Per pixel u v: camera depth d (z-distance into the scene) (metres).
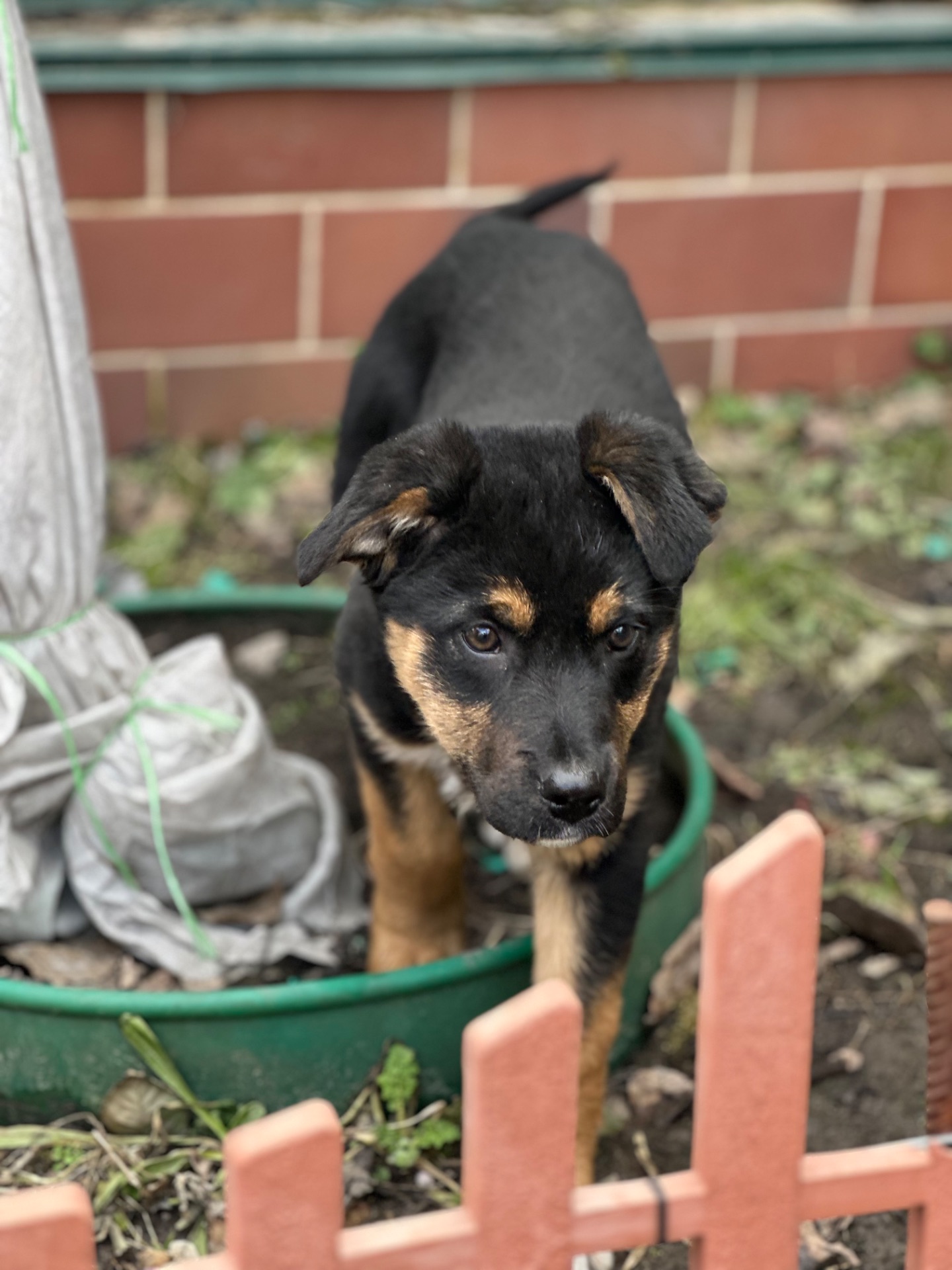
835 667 1.49
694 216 1.80
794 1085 0.80
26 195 1.06
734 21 1.75
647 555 0.93
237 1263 0.71
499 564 0.97
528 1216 0.76
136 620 1.45
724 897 0.76
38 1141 1.05
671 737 1.28
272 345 1.76
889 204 1.84
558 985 0.73
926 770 1.38
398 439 0.97
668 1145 1.08
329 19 1.70
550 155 1.75
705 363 1.87
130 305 1.71
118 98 1.63
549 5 1.77
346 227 1.73
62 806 1.14
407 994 1.06
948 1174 0.82
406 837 1.10
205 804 1.12
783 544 1.63
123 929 1.13
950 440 1.80
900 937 1.20
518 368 1.16
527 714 0.95
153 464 1.73
